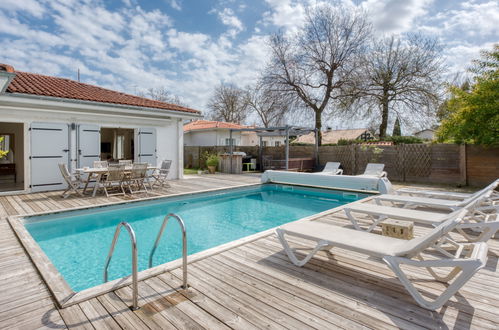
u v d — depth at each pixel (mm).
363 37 20750
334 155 15445
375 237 3199
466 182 10500
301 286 2934
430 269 3027
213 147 19391
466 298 2715
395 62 21578
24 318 2389
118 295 2742
